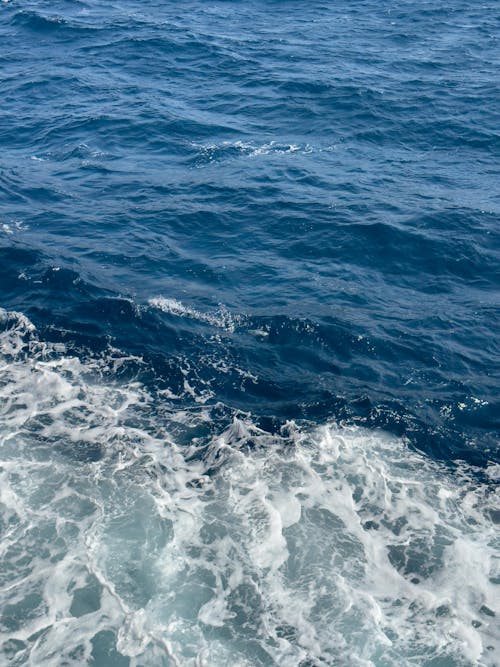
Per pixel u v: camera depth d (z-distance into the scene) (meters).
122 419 24.66
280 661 16.97
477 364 29.20
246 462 22.88
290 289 33.72
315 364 28.64
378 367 28.70
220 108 55.50
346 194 42.84
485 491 22.42
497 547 20.30
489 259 36.75
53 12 77.12
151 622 17.66
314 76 61.62
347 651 17.27
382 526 20.83
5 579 18.50
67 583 18.45
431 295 34.00
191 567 19.16
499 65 65.38
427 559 19.83
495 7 82.94
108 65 63.69
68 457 22.69
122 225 38.66
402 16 79.88
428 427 25.22
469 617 18.25
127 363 27.56
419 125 53.25
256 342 29.62
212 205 41.16
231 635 17.50
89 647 16.98
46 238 36.81
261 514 20.92
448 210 40.84
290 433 24.36
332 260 36.28
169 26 73.50
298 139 50.78
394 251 37.12
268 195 42.38
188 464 22.81
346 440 24.17
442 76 62.59
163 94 57.81
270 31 74.38
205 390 26.56
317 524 20.72
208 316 31.05
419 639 17.64
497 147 50.19
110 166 46.09
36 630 17.31
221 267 35.25
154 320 30.27
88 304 30.94
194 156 47.69
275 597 18.53
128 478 21.94
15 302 30.86
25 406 24.91
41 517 20.33
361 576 19.27
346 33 74.06
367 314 31.98
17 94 57.25
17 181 43.38
